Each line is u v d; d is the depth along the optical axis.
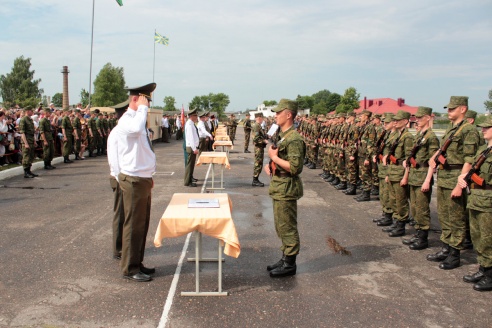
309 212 8.11
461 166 5.16
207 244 5.96
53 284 4.51
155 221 7.20
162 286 4.50
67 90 38.28
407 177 6.25
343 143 10.33
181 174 12.98
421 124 6.00
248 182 11.57
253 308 4.00
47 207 8.14
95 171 13.19
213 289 4.42
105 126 18.73
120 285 4.50
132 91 4.61
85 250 5.63
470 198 4.61
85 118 18.81
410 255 5.65
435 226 7.20
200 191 10.06
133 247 4.60
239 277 4.78
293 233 4.81
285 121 4.82
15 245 5.80
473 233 4.66
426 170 5.84
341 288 4.51
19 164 13.52
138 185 4.54
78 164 14.95
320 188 10.95
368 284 4.63
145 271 4.84
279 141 4.82
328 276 4.86
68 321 3.71
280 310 3.96
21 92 76.75
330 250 5.82
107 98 72.44
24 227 6.71
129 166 4.50
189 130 10.51
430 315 3.91
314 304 4.11
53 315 3.82
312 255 5.60
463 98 5.15
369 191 9.28
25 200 8.79
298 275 4.88
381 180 7.23
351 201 9.25
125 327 3.62
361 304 4.12
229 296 4.26
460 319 3.84
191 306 4.02
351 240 6.31
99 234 6.36
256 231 6.67
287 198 4.73
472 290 4.50
